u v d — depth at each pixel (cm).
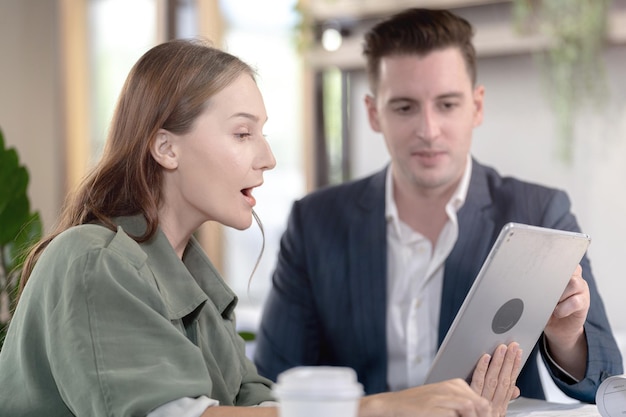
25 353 116
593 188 396
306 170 465
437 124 191
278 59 473
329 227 208
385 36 197
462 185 199
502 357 136
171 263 127
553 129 404
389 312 200
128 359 109
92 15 535
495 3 407
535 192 203
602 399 136
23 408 117
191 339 129
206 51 132
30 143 530
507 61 414
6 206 214
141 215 128
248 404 144
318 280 206
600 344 159
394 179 205
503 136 417
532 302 136
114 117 133
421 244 200
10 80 522
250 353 316
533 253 127
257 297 477
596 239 396
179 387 109
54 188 534
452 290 193
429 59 191
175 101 127
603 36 388
